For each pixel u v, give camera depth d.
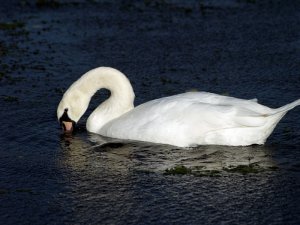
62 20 27.69
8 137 14.69
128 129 14.07
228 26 25.92
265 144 13.70
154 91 18.14
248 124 13.00
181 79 19.27
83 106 14.91
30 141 14.47
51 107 16.84
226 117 13.11
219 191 11.59
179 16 28.06
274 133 14.37
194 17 27.75
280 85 18.41
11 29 26.11
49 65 21.11
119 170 12.71
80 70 20.50
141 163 12.98
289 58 21.22
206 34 24.80
